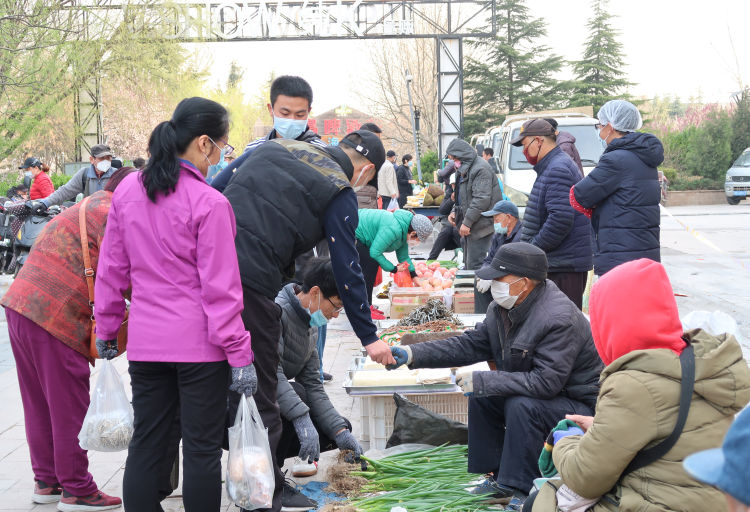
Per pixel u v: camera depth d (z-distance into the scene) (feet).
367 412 15.69
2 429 17.34
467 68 150.41
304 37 85.81
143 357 10.18
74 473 12.85
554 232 18.94
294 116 13.78
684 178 96.94
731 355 7.99
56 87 67.15
